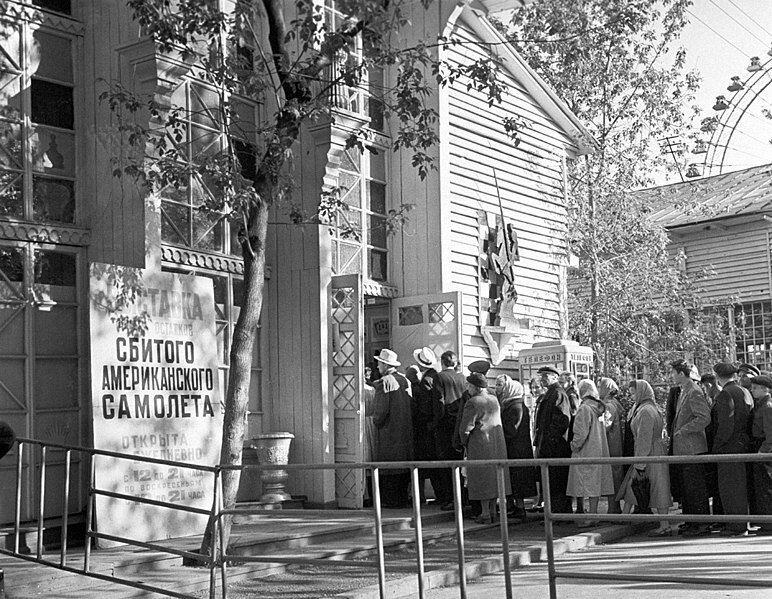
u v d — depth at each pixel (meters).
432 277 16.12
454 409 13.48
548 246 19.53
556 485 13.09
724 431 11.70
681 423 12.11
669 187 31.78
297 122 10.09
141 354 10.55
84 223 11.19
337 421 13.54
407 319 16.12
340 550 10.27
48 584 8.54
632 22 15.62
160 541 10.27
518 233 18.64
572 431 13.16
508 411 13.27
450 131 16.81
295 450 13.29
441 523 12.88
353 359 13.43
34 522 10.27
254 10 10.51
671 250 28.83
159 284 10.84
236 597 8.55
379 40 10.05
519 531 12.39
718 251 28.03
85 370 10.98
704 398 12.02
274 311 13.61
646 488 12.52
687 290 25.47
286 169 12.44
